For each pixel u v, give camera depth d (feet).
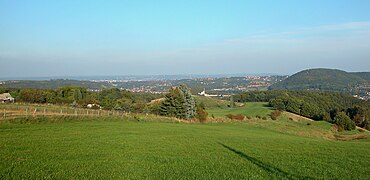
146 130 151.74
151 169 67.67
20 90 276.00
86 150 86.43
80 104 280.72
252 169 72.38
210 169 70.54
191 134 149.07
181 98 269.85
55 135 111.24
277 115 342.44
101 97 322.55
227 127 221.87
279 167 76.59
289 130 248.73
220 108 393.50
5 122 134.92
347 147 129.80
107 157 78.33
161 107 274.16
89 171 62.18
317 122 335.26
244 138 146.72
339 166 81.10
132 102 302.25
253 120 290.56
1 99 252.01
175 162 77.20
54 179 55.06
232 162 80.84
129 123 181.57
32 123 142.82
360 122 335.88
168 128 169.78
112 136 119.44
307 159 90.74
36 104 231.71
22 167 61.98
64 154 78.48
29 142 92.43
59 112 191.31
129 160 76.33
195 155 89.92
